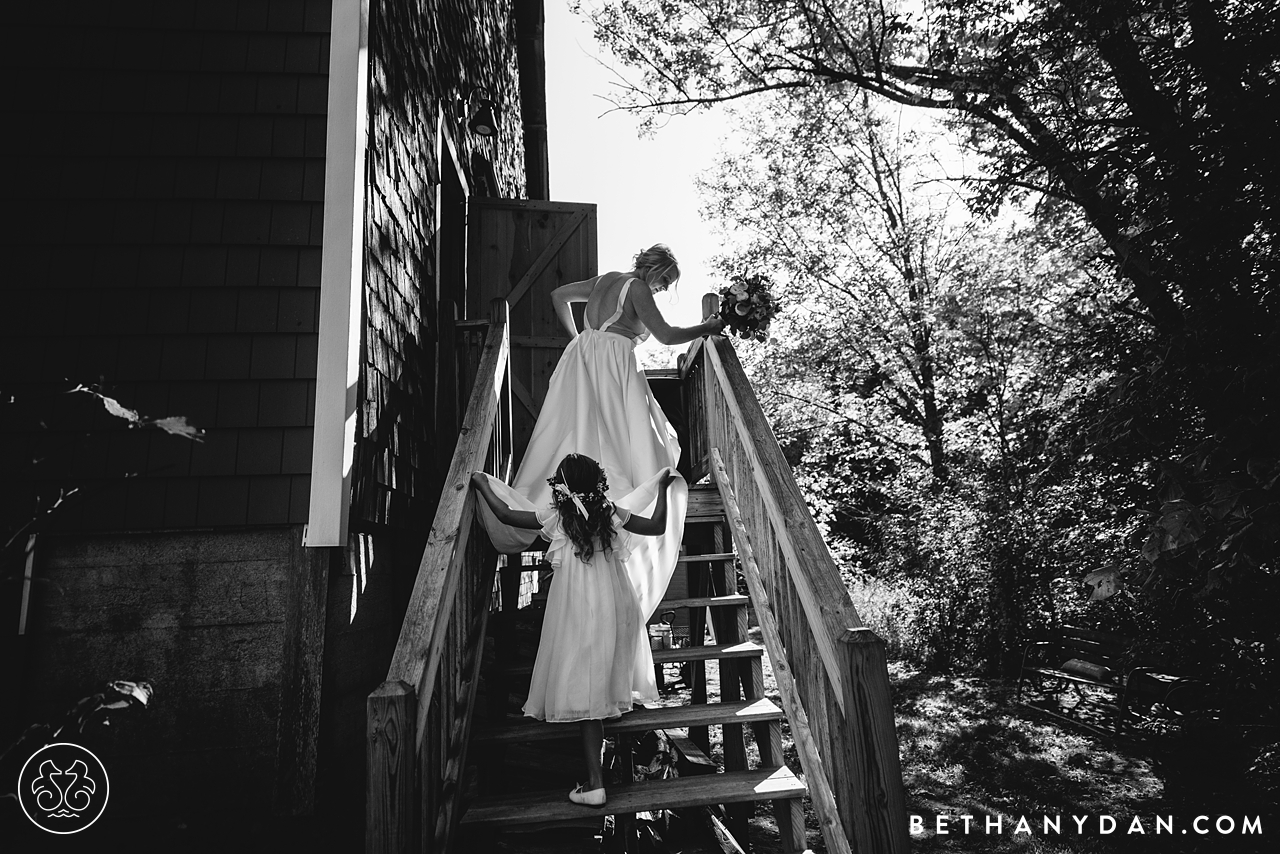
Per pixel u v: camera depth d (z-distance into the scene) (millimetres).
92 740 2666
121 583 2781
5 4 3090
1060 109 7719
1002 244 12000
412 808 1982
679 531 3455
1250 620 5402
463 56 6535
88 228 2963
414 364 4340
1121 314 6637
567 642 2770
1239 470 3760
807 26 10727
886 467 16297
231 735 2748
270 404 2930
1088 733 7035
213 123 3109
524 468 3691
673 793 2717
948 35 8430
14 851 2543
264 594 2844
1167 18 5766
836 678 2307
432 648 2334
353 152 3154
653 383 5418
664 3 11492
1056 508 8922
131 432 2832
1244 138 4633
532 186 10266
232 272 3004
